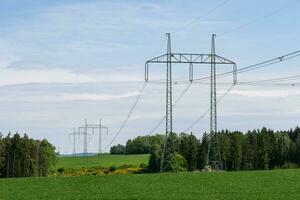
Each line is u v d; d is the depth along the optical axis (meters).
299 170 81.31
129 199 49.62
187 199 48.75
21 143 121.44
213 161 87.88
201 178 69.50
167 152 93.00
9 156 120.44
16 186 64.62
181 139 119.12
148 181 67.44
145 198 49.91
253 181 64.56
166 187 59.62
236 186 59.09
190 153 116.69
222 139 120.88
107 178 73.31
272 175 72.19
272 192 52.91
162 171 89.19
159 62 79.38
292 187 57.34
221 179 67.69
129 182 66.81
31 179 74.81
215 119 85.38
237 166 121.44
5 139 121.31
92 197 51.69
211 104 83.75
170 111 83.88
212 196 50.53
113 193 54.69
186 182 64.88
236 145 121.62
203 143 116.88
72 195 53.72
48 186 64.19
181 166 112.38
